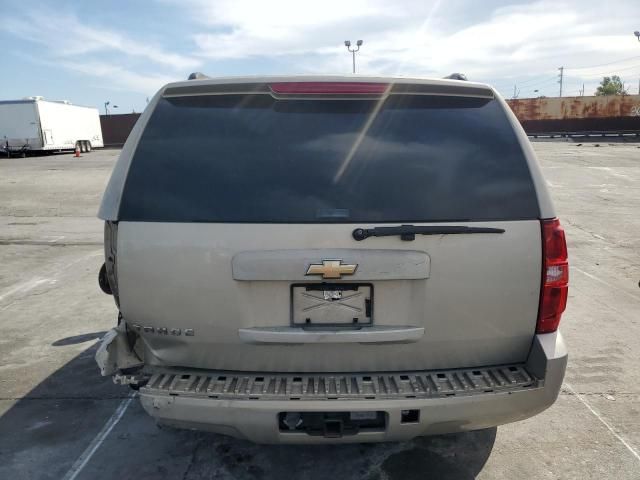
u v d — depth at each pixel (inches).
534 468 113.6
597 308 211.5
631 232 358.6
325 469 113.7
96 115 1435.8
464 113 96.5
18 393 147.1
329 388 89.0
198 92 96.7
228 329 90.3
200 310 90.0
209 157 92.5
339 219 87.6
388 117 94.8
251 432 89.0
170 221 89.4
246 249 87.6
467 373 93.4
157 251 89.4
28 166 916.0
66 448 121.9
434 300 89.0
